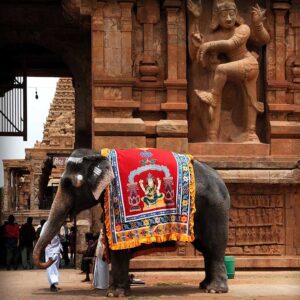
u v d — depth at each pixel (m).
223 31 19.88
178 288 15.06
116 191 13.66
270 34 20.28
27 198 53.03
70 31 24.72
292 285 15.80
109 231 13.57
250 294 13.96
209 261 14.41
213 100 19.64
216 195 14.24
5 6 24.52
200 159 19.27
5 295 14.35
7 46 25.95
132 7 19.81
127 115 19.47
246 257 19.17
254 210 19.45
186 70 19.95
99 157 13.80
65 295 14.25
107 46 19.58
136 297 13.53
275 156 19.66
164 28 20.00
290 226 19.55
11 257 22.78
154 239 13.52
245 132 19.98
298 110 20.09
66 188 13.90
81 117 24.59
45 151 47.06
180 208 13.71
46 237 13.87
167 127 19.36
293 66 20.31
